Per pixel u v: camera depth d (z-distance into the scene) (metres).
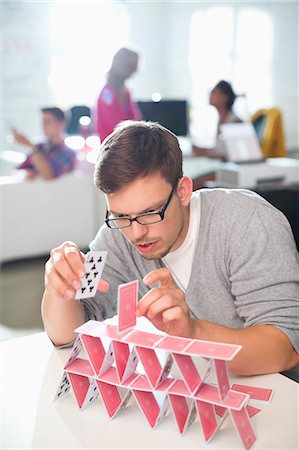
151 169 1.09
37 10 6.34
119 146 1.10
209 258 1.32
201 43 6.91
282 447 0.94
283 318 1.21
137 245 1.16
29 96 6.48
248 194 1.37
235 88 6.57
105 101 4.25
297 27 5.79
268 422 1.00
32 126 6.55
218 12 6.66
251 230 1.28
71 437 0.98
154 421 0.99
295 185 3.94
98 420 1.02
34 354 1.28
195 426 1.00
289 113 6.06
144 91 7.29
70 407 1.07
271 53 6.13
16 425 1.01
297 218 3.99
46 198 4.35
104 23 6.80
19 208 4.26
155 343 0.95
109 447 0.95
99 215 4.61
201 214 1.32
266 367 1.16
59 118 4.27
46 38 6.46
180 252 1.32
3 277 4.05
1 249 4.25
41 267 4.27
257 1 6.20
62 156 4.35
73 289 1.08
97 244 1.44
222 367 0.93
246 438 0.93
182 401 0.99
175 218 1.17
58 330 1.28
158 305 1.03
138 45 7.13
